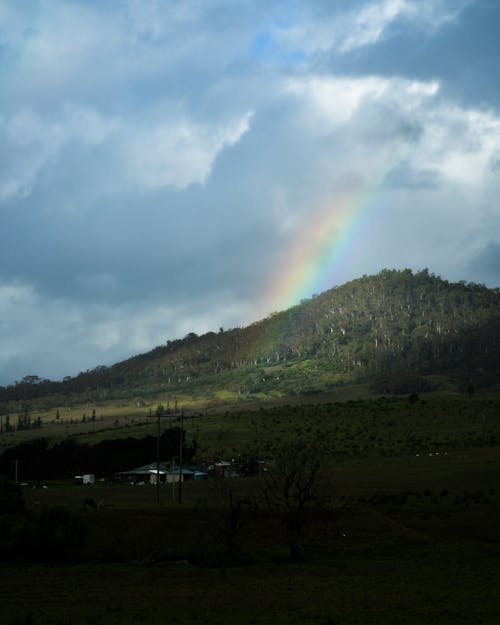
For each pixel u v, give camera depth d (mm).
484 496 84250
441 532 70625
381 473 108188
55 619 33250
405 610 35281
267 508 78250
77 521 62781
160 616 33875
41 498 101625
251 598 39781
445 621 32188
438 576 49000
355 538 68000
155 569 54188
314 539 67938
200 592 42406
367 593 41156
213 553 59312
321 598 39438
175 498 96875
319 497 70938
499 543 65438
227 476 119062
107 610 35812
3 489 66688
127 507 84812
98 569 54219
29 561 59594
